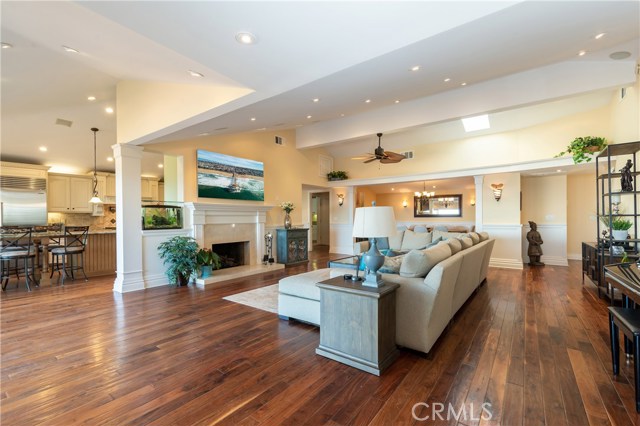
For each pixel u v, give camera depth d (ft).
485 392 6.68
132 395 6.61
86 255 19.61
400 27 6.47
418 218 37.68
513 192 22.98
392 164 28.63
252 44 7.03
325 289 8.36
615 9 6.44
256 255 22.47
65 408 6.16
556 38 7.88
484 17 6.24
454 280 10.00
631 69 11.87
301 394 6.64
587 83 12.50
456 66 9.27
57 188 24.53
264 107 11.71
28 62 13.05
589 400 6.33
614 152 13.35
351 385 6.99
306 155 28.45
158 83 13.46
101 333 10.05
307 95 10.76
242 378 7.30
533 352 8.61
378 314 7.45
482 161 23.77
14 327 10.59
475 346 9.05
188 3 5.39
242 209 21.15
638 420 5.69
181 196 18.22
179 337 9.75
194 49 7.23
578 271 20.94
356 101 12.65
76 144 22.33
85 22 6.83
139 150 16.15
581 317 11.51
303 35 6.66
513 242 22.91
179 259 16.55
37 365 7.93
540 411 6.00
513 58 9.09
